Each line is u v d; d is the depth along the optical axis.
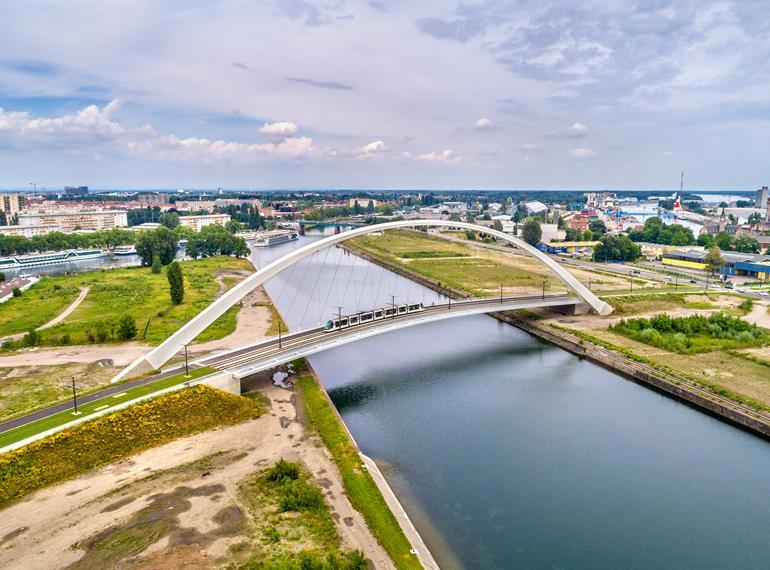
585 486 57.53
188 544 41.94
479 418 74.88
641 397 82.94
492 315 143.50
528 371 95.94
